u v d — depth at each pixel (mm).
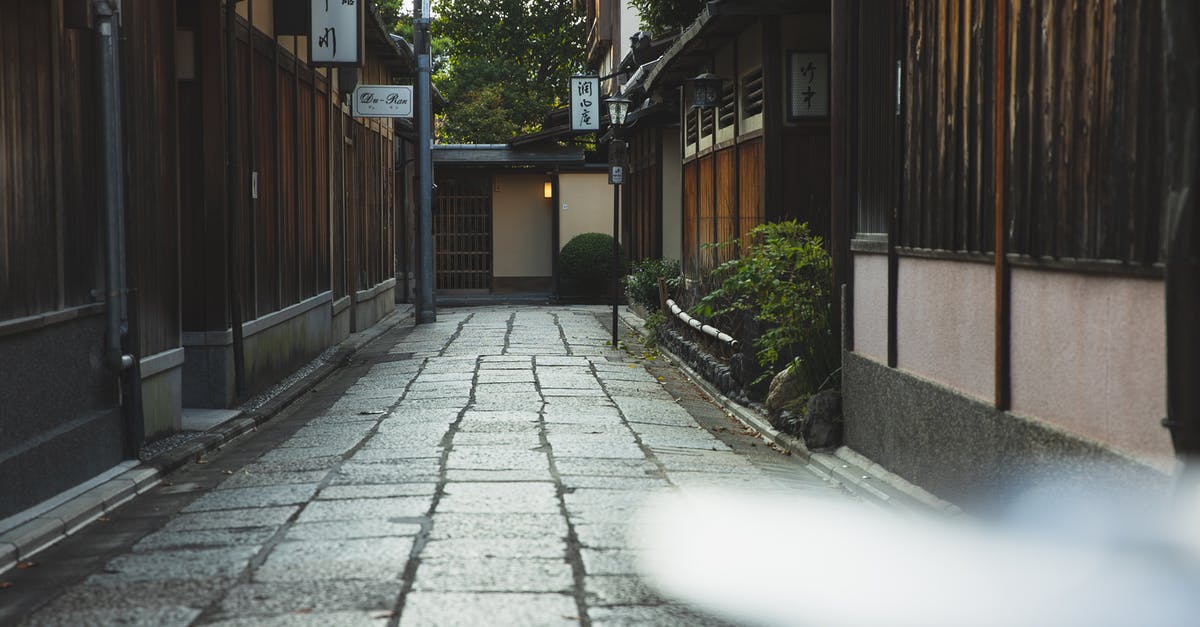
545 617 4797
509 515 6695
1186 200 4160
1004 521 6168
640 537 6230
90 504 7141
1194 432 4195
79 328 7957
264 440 10055
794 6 12961
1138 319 4852
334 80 18516
